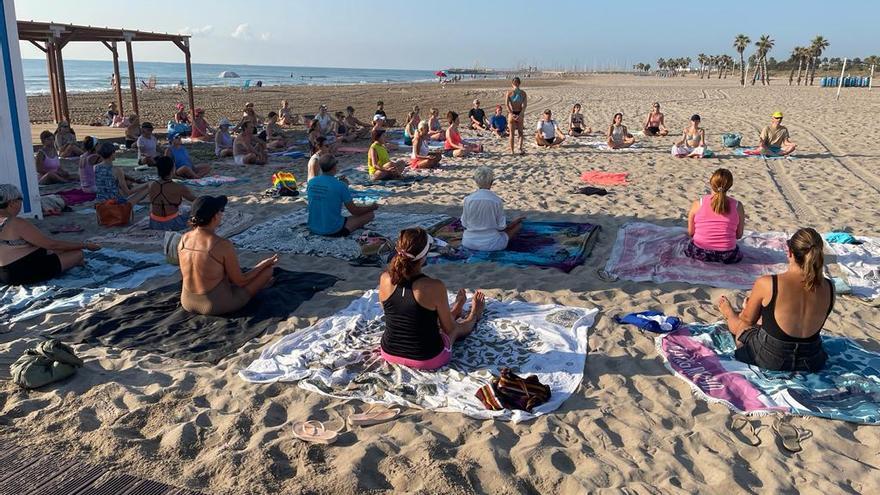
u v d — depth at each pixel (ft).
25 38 61.11
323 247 23.94
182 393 13.53
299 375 14.12
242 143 44.42
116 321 17.16
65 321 17.53
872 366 14.19
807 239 13.21
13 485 10.52
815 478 10.60
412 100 120.06
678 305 18.31
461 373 14.11
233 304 17.52
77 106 99.04
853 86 173.37
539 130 52.01
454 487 10.46
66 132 46.60
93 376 14.29
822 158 44.73
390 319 14.26
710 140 55.11
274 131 52.85
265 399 13.33
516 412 12.54
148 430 12.31
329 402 13.15
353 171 41.78
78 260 21.26
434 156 42.55
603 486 10.46
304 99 120.57
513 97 47.14
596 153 48.60
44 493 10.34
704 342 15.53
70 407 13.07
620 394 13.47
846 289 18.88
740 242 24.03
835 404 12.69
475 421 12.39
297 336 16.02
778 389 13.16
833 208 30.32
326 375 14.07
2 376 14.26
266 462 11.04
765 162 43.39
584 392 13.61
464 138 58.23
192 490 10.44
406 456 11.26
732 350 15.16
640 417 12.57
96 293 19.44
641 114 82.64
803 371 13.82
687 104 99.55
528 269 21.45
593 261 22.52
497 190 35.19
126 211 27.43
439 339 14.40
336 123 56.13
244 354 15.30
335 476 10.70
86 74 331.57
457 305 16.33
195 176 38.60
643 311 17.43
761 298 13.89
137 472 10.94
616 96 125.70
